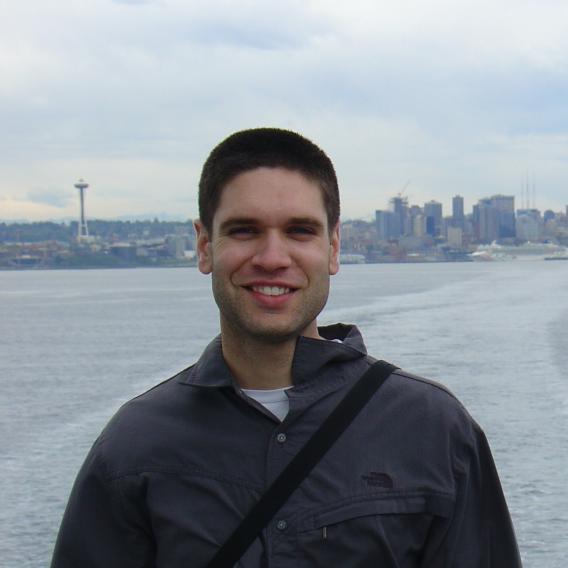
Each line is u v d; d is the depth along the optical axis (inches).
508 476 482.3
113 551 108.3
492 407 706.2
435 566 105.2
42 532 409.1
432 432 105.9
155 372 1029.2
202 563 102.0
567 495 444.5
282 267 105.1
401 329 1505.9
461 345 1226.6
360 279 4630.9
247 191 106.6
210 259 112.4
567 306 2148.1
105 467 108.4
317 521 100.6
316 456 103.0
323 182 109.5
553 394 768.9
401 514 102.0
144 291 3873.0
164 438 107.2
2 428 668.7
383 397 106.8
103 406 773.9
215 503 103.7
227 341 109.1
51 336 1599.4
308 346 106.3
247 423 106.3
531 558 366.9
